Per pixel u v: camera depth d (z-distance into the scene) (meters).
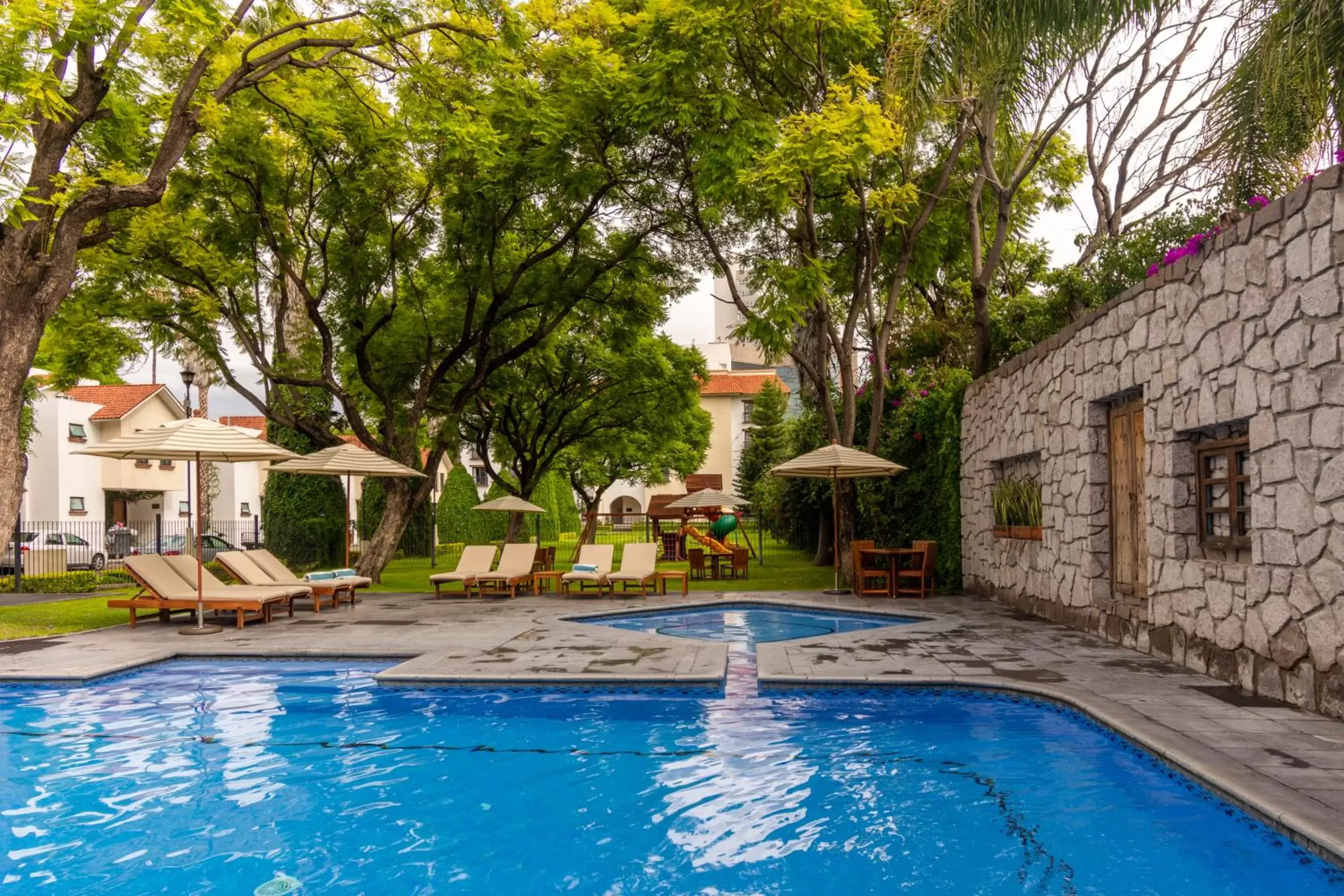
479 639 10.77
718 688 8.11
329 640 10.76
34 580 20.12
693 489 35.19
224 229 17.27
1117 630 9.73
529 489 27.11
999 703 7.44
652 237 19.11
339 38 14.91
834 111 12.91
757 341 16.34
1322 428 5.97
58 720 7.35
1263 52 7.65
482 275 18.58
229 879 4.26
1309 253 6.08
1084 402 10.56
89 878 4.29
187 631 11.52
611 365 25.00
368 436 18.88
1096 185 19.02
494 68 15.14
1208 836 4.57
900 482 18.03
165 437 11.42
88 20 10.69
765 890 4.05
